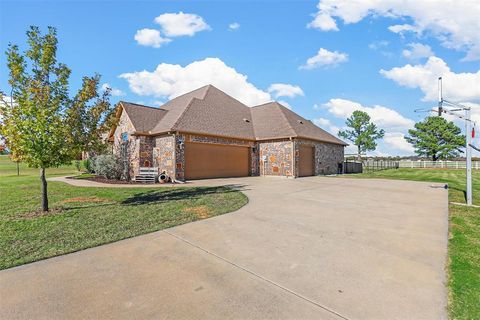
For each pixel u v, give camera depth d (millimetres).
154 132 16203
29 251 4133
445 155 42344
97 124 8258
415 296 2773
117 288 2994
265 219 6082
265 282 3113
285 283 3084
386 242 4480
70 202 8328
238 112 22562
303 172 19750
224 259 3801
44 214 6598
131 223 5742
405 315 2449
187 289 2957
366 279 3166
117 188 11648
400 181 15477
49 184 13164
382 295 2801
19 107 6414
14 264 3646
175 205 7664
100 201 8516
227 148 18625
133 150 16766
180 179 15258
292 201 8422
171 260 3785
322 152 22359
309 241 4547
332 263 3635
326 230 5195
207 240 4633
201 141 16562
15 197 9195
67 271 3451
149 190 10984
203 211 6871
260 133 20484
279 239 4660
